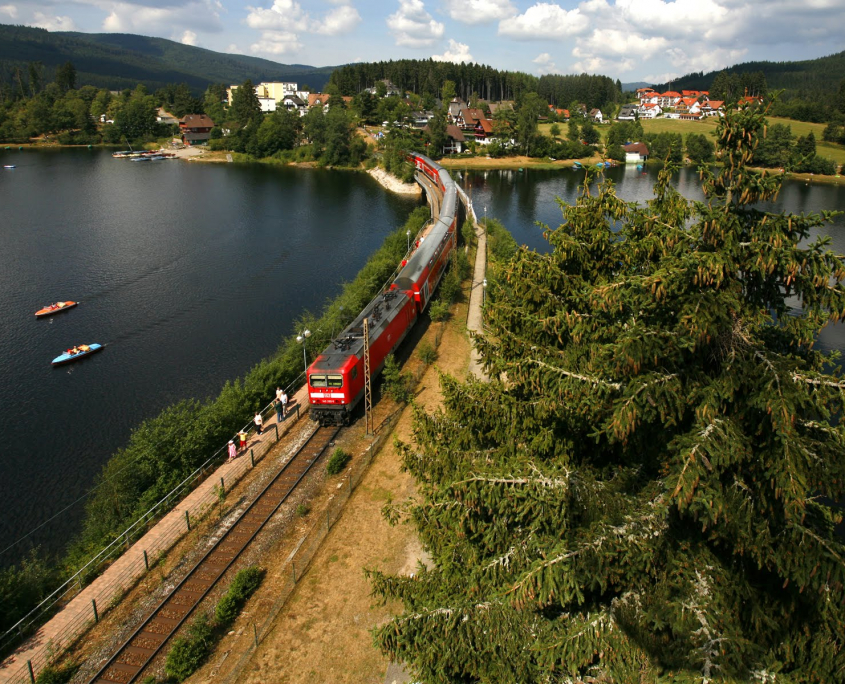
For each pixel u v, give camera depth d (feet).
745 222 39.75
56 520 106.52
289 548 83.97
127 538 87.71
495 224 285.02
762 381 35.86
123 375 156.87
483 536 48.11
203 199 383.24
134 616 72.84
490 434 53.36
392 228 318.86
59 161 530.27
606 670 42.14
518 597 36.88
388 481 97.45
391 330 142.10
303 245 280.31
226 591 76.69
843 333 158.30
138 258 254.47
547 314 56.39
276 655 67.31
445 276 200.34
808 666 36.91
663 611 37.78
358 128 625.41
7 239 277.03
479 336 59.11
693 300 36.99
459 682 45.85
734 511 36.42
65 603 77.92
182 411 118.42
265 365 138.21
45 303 205.26
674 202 52.54
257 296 213.25
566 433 49.11
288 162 565.12
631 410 37.45
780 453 34.65
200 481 102.83
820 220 36.88
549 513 40.24
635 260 54.80
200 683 63.82
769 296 40.55
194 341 176.86
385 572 77.97
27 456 123.44
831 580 34.40
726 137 39.50
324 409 114.32
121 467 101.45
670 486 35.17
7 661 67.31
